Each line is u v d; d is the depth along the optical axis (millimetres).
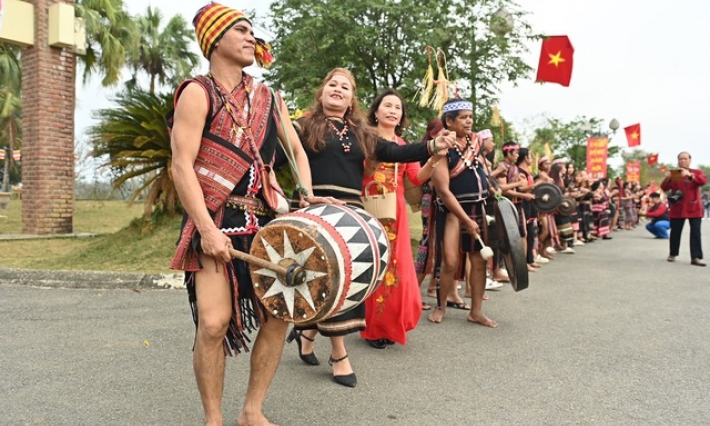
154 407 3014
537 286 6961
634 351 4156
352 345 4316
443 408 3078
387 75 12492
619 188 19625
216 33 2475
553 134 37594
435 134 5266
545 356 4031
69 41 11062
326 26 11875
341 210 2555
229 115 2432
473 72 12445
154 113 7855
